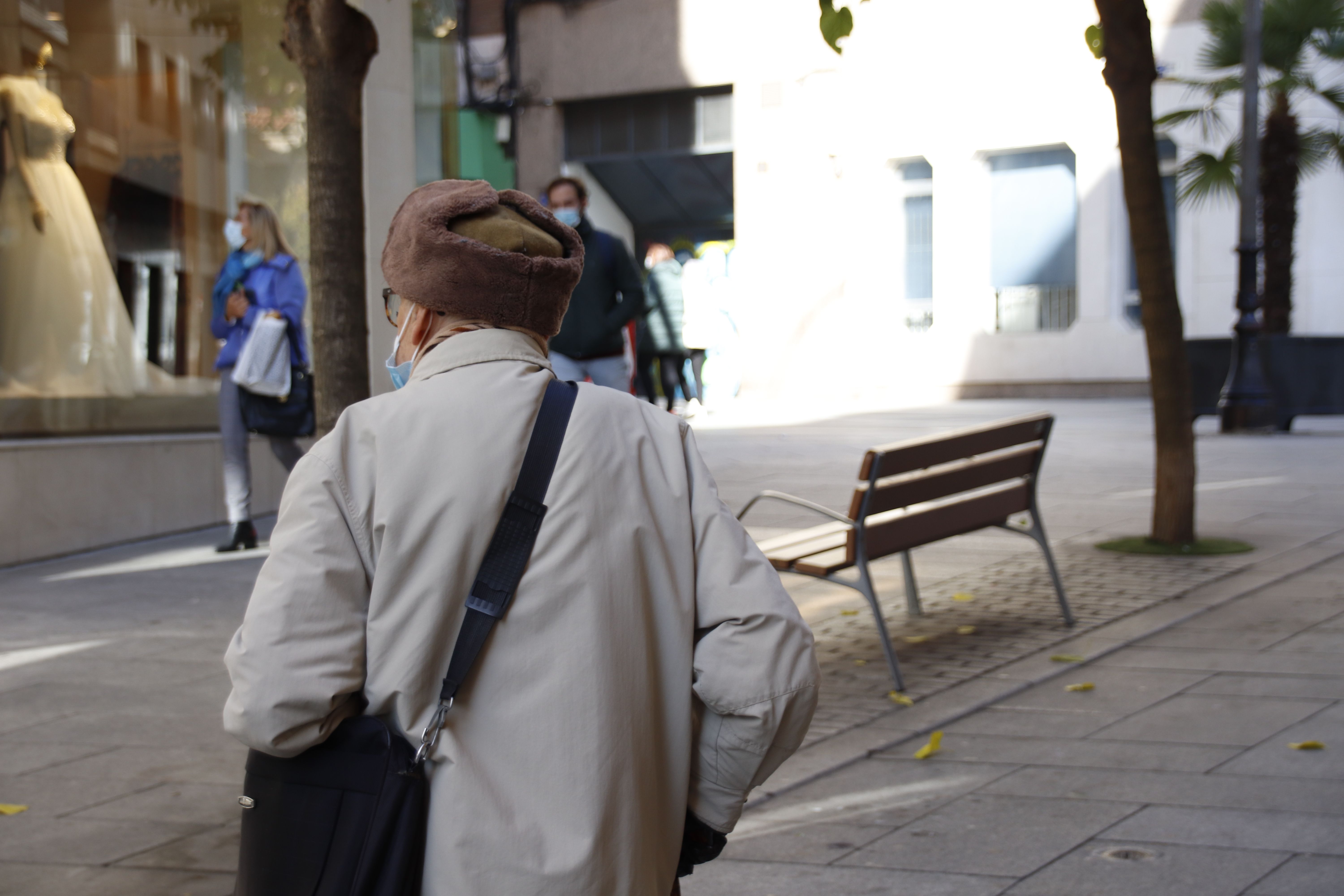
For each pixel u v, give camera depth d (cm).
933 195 2334
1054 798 345
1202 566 666
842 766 376
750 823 334
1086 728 405
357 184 415
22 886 297
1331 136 1773
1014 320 2297
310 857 137
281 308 740
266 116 989
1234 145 1720
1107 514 855
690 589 152
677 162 2491
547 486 145
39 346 788
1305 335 1554
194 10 930
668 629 150
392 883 135
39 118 800
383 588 141
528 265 153
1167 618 553
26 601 623
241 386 741
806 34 2336
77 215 820
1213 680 454
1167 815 329
